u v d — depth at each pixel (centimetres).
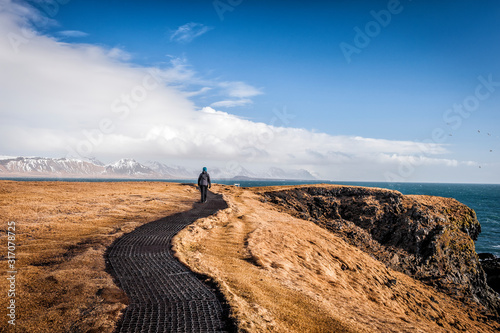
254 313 520
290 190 3812
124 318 452
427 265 2675
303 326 532
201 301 530
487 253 4216
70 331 405
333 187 3875
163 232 1141
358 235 2950
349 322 607
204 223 1416
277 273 916
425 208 3312
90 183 3572
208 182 2359
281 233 1630
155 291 566
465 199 15100
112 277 630
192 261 787
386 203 3416
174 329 425
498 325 1869
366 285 1514
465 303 2181
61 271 642
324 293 867
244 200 3167
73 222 1240
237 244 1179
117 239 996
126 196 2391
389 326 674
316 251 1606
